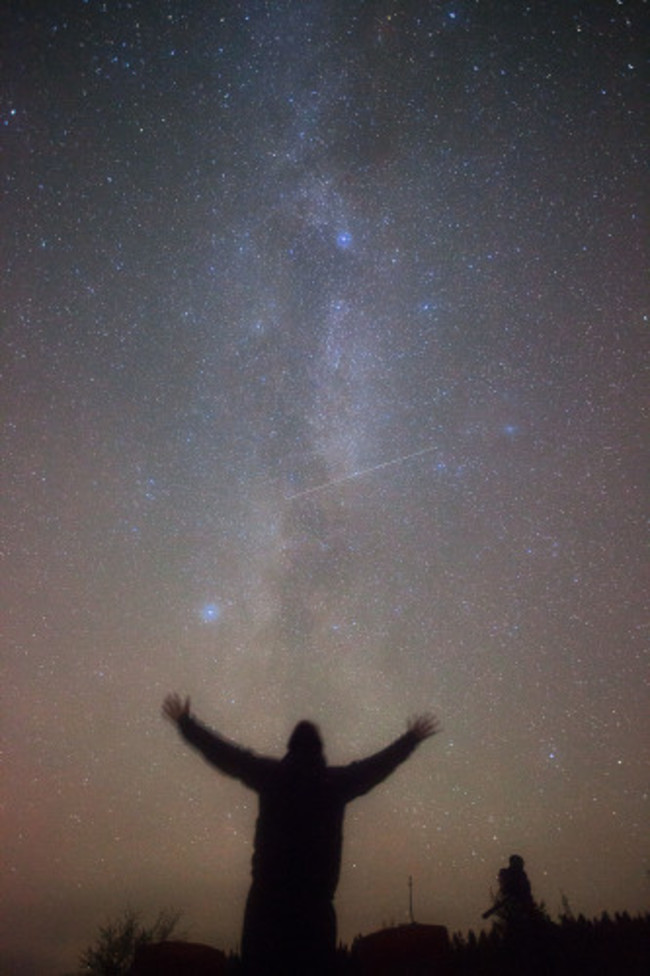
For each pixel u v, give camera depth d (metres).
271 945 2.89
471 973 4.79
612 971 4.68
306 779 3.22
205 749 3.23
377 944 3.75
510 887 5.78
